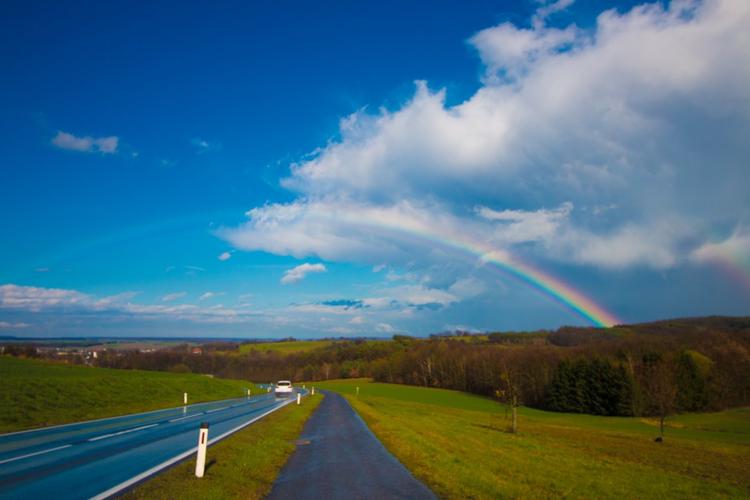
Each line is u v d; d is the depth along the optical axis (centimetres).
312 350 17788
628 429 6075
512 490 1162
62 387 3312
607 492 1324
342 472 1295
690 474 2427
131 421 2575
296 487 1106
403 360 13512
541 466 1761
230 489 1030
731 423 6925
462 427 3859
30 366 5453
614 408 7875
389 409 5312
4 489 988
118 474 1145
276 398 6003
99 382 3972
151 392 4522
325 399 6350
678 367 8156
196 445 1644
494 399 9662
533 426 5434
